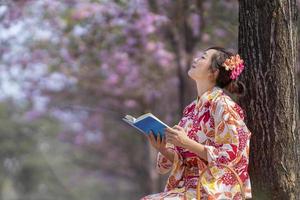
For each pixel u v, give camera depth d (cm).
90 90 1708
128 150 2422
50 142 3991
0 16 1392
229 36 1221
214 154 557
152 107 1728
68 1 1373
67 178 4419
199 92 602
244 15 625
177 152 593
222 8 1149
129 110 1762
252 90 616
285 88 610
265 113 611
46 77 1677
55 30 1454
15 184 4481
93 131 2322
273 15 611
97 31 1362
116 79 1556
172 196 576
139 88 1622
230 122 562
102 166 2550
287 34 612
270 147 610
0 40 1537
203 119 581
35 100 1825
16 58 1589
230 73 590
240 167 562
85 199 4400
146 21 1278
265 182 611
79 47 1446
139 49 1396
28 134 3788
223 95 579
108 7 1318
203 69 593
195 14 1212
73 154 3531
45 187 4469
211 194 555
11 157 3947
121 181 3259
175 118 1780
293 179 610
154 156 1803
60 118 2245
